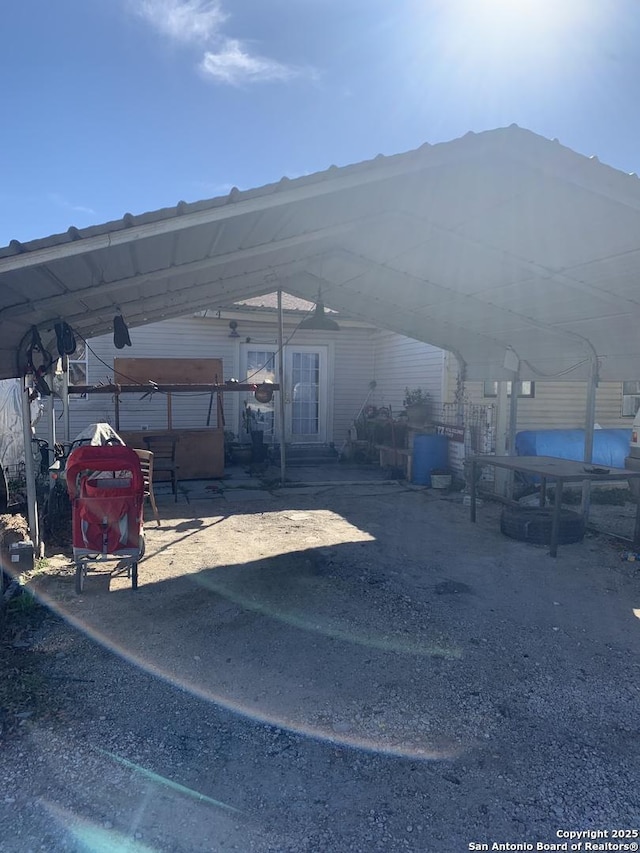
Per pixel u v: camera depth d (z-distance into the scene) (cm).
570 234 451
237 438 1291
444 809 241
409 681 346
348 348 1371
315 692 332
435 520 752
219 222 375
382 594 484
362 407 1388
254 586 501
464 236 480
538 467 654
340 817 236
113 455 470
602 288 550
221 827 230
